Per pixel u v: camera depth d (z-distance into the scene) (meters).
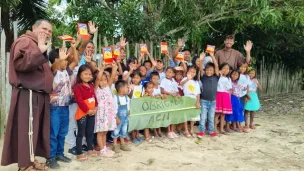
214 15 6.92
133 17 6.39
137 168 4.01
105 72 4.52
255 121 6.89
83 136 4.30
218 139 5.46
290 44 9.79
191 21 6.89
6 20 7.22
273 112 7.92
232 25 8.31
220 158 4.48
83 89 4.12
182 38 7.28
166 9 6.89
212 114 5.62
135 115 5.02
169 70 5.48
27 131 3.44
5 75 5.08
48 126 3.70
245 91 5.95
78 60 4.45
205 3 6.77
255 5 6.31
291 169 4.11
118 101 4.67
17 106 3.44
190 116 5.56
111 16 6.27
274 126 6.45
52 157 3.95
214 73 5.58
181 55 5.73
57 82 3.86
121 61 5.65
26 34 3.45
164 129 5.89
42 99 3.59
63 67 3.94
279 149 4.94
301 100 9.48
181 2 6.44
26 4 7.59
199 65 5.66
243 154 4.68
